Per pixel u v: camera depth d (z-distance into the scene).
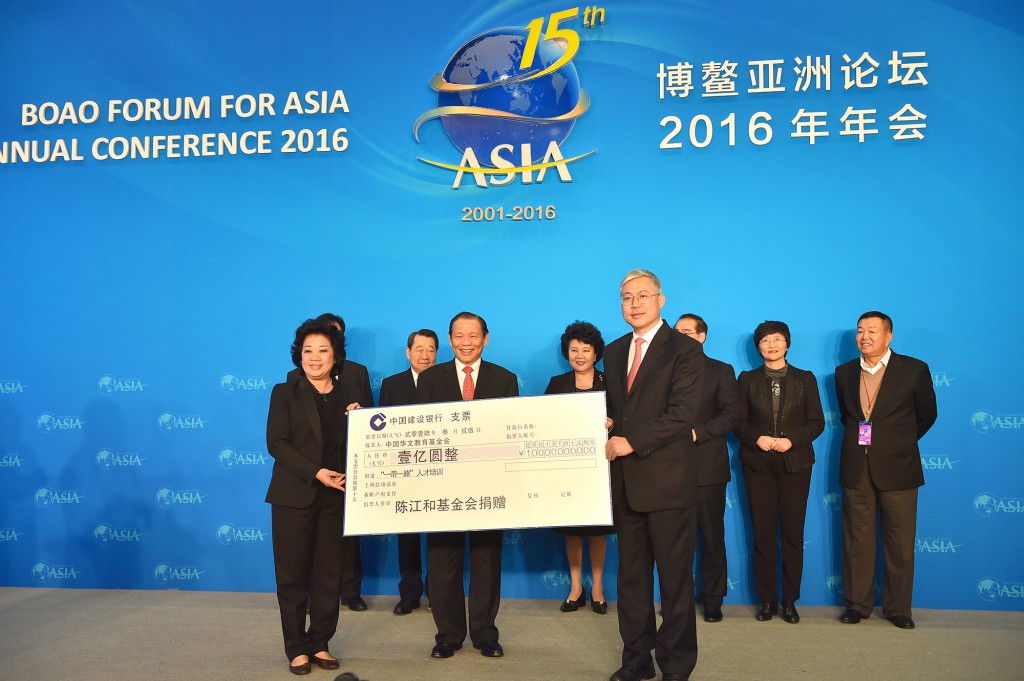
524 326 4.82
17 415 5.06
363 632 3.99
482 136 4.89
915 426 4.20
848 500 4.23
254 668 3.43
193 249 5.06
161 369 5.01
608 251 4.79
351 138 5.00
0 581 5.01
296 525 3.34
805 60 4.70
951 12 4.61
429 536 3.63
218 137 5.08
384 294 4.93
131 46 5.18
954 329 4.52
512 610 4.42
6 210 5.19
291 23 5.08
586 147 4.82
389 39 5.00
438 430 3.41
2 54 5.26
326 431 3.45
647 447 3.01
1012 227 4.51
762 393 4.30
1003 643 3.76
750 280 4.67
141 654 3.63
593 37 4.84
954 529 4.45
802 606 4.50
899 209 4.59
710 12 4.79
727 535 4.59
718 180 4.73
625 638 3.16
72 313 5.09
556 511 3.27
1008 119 4.54
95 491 4.98
